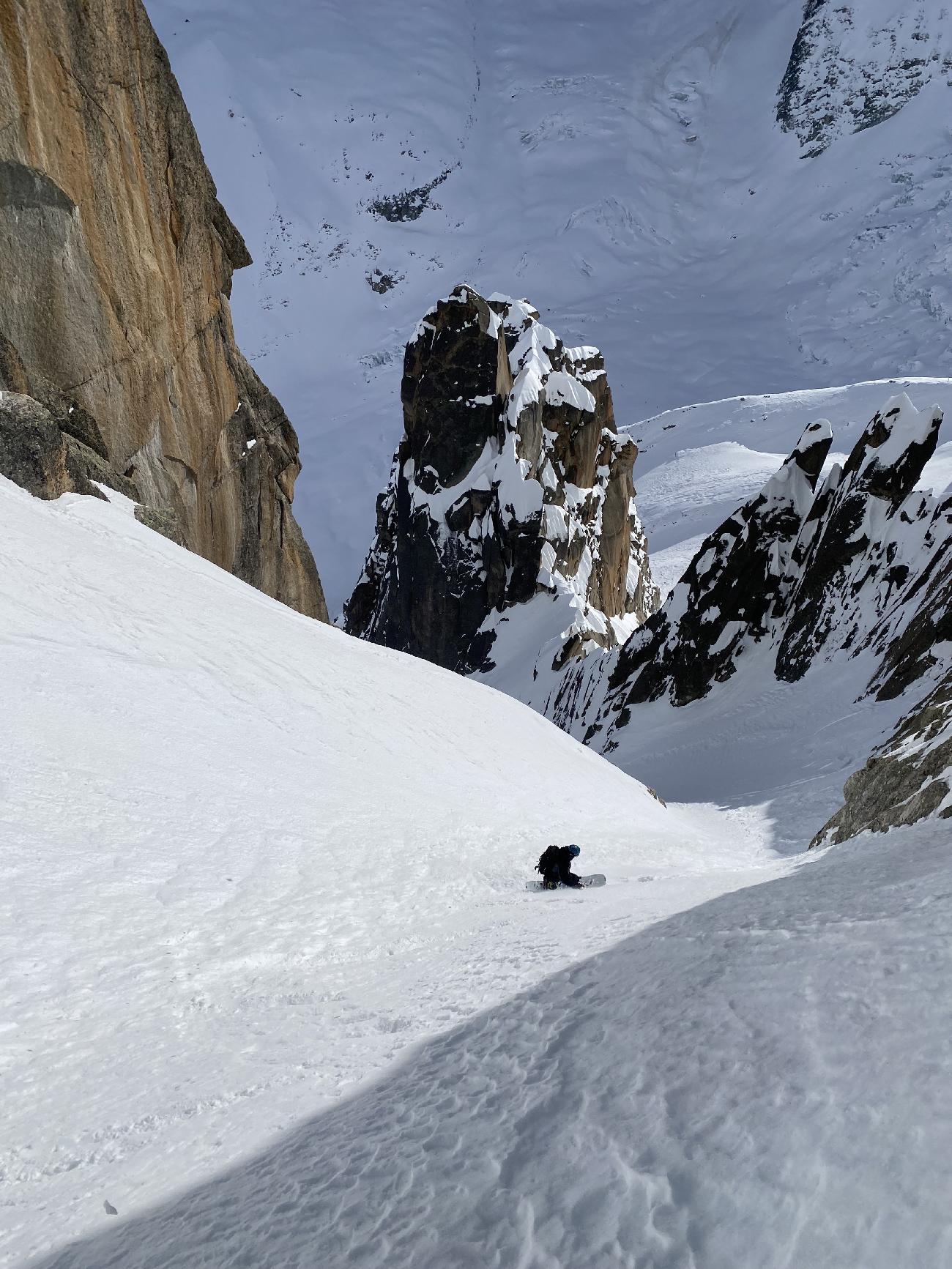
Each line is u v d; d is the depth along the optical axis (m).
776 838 28.97
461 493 103.56
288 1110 5.32
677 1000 4.54
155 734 16.27
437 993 7.15
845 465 61.62
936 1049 3.15
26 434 26.67
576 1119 3.68
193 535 37.72
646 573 125.38
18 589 20.27
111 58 31.58
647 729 63.91
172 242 36.06
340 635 33.19
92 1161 5.39
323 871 12.80
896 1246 2.41
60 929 9.24
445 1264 2.99
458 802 20.48
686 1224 2.77
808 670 55.91
